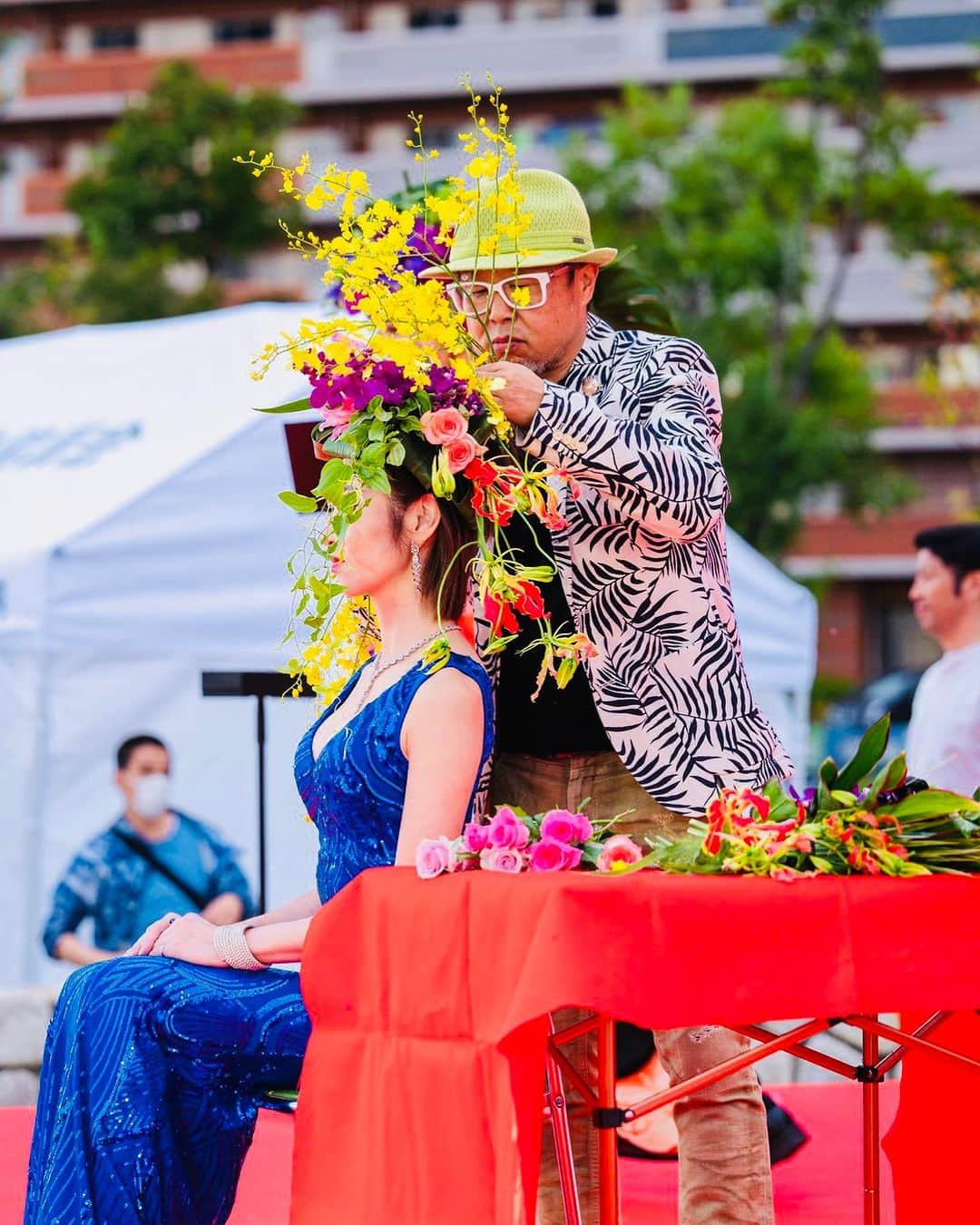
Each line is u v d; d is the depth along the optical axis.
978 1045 4.09
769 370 34.34
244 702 10.48
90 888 9.93
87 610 9.77
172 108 39.19
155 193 38.31
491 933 3.31
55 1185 3.75
